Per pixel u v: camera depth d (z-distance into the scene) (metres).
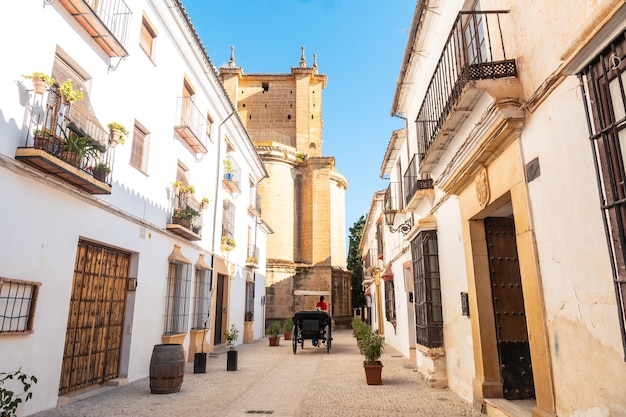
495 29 5.62
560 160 4.09
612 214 3.23
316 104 38.28
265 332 27.89
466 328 6.98
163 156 11.01
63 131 6.44
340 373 10.51
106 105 8.27
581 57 3.47
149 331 9.96
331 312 31.67
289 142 36.53
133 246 9.27
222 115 15.93
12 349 5.71
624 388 3.21
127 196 9.04
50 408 6.42
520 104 4.78
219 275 16.81
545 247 4.41
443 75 7.48
